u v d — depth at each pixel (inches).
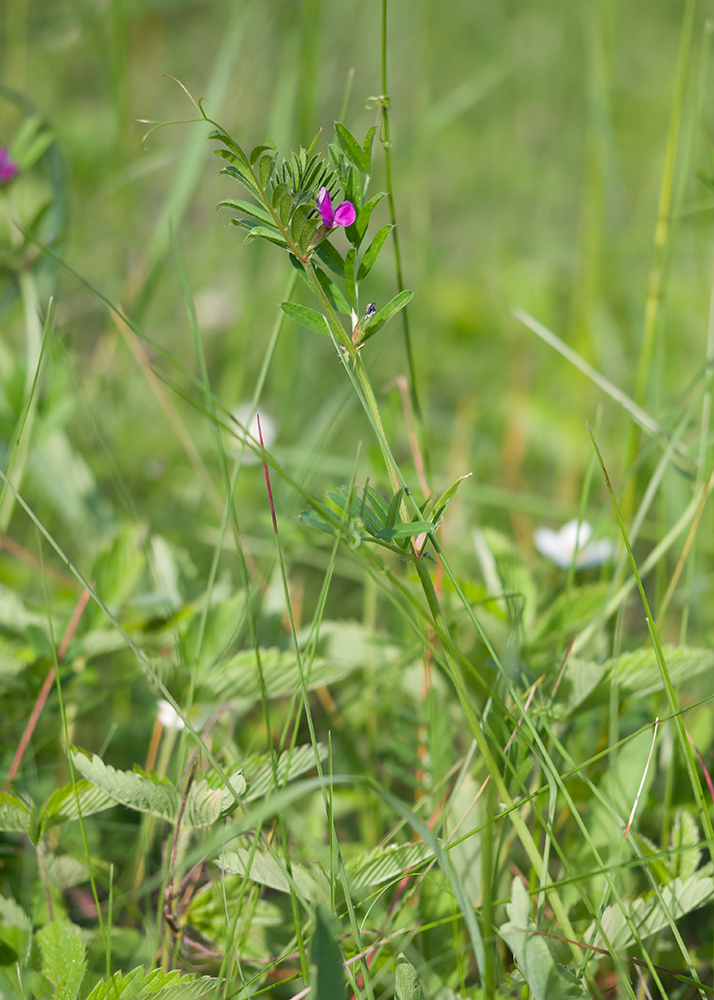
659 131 113.5
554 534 51.5
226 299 80.0
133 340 56.2
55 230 55.4
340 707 48.1
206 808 41.3
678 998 42.5
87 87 112.0
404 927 42.8
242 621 46.3
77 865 43.5
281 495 55.9
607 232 77.2
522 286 88.7
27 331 50.3
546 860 41.1
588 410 69.8
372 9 123.1
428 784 45.4
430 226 106.6
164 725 46.4
